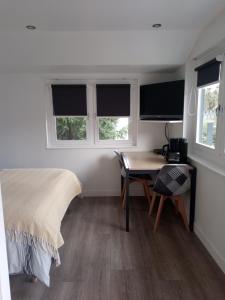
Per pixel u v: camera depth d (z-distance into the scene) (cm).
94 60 302
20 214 180
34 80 360
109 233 273
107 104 373
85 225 292
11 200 204
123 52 289
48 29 249
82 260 222
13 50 286
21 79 360
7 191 226
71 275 202
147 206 350
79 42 274
